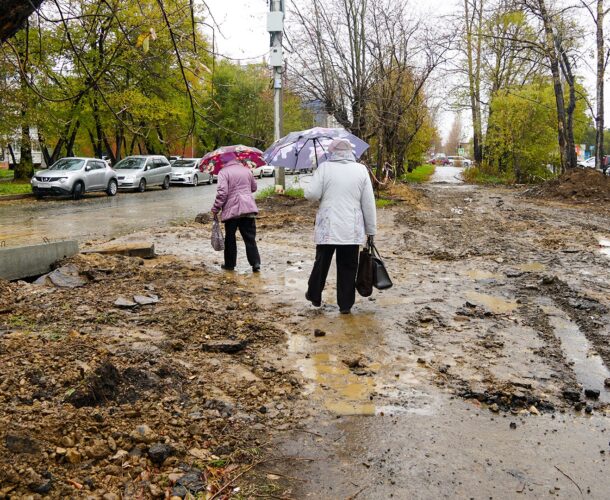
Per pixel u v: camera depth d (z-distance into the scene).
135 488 2.96
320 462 3.38
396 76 25.12
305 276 8.30
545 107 33.41
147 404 3.82
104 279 7.32
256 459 3.38
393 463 3.37
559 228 13.77
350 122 23.66
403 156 36.66
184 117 21.50
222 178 8.41
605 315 6.27
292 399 4.22
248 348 5.24
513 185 34.03
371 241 6.41
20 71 3.13
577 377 4.66
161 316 5.91
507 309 6.62
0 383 3.76
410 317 6.27
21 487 2.73
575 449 3.56
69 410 3.49
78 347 4.62
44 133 18.48
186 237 11.88
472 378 4.62
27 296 6.39
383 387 4.45
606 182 22.67
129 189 28.83
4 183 29.19
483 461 3.40
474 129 42.56
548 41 25.31
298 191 21.06
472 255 10.12
